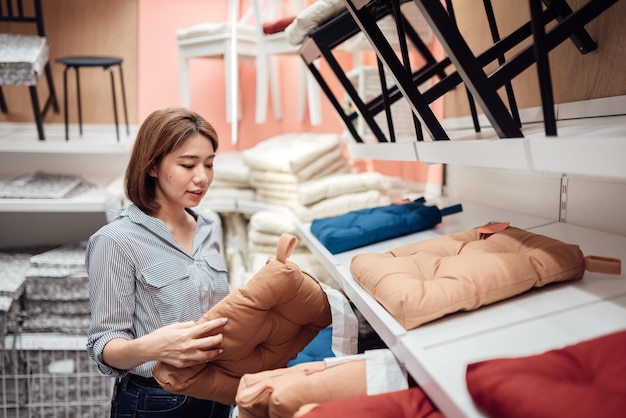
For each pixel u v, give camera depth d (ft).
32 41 7.73
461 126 6.85
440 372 2.38
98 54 9.64
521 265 3.15
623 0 4.05
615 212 4.33
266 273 3.40
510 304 3.08
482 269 3.12
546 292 3.20
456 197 7.17
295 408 2.74
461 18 6.61
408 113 7.57
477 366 2.20
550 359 2.14
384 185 7.44
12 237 9.31
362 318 5.17
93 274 4.16
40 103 9.50
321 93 9.93
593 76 4.43
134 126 9.84
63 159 9.54
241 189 8.76
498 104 2.79
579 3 4.33
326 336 4.92
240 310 3.38
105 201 7.58
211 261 4.73
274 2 9.48
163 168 4.23
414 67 7.91
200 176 4.24
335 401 2.63
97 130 9.66
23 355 7.47
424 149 3.90
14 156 9.41
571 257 3.23
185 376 3.45
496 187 6.11
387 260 3.64
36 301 7.49
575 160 2.21
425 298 2.90
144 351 3.48
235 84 7.39
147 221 4.34
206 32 8.08
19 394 7.47
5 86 9.43
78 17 9.50
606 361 2.07
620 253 3.74
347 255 4.96
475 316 2.97
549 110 2.40
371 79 7.37
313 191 6.98
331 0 4.62
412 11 7.06
